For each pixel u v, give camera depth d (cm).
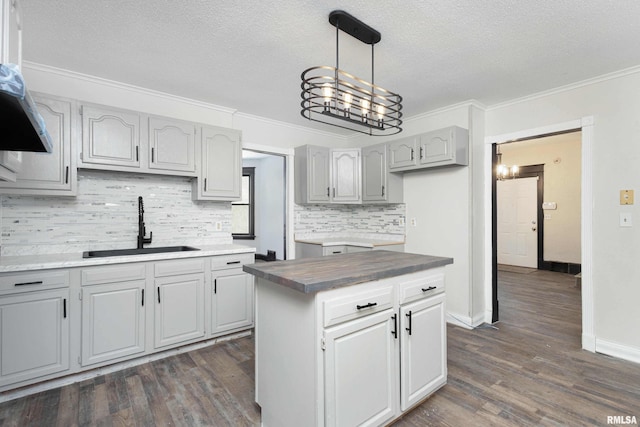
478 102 340
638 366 247
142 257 249
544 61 249
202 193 310
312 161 417
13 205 247
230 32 211
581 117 286
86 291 228
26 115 98
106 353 236
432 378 202
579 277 493
